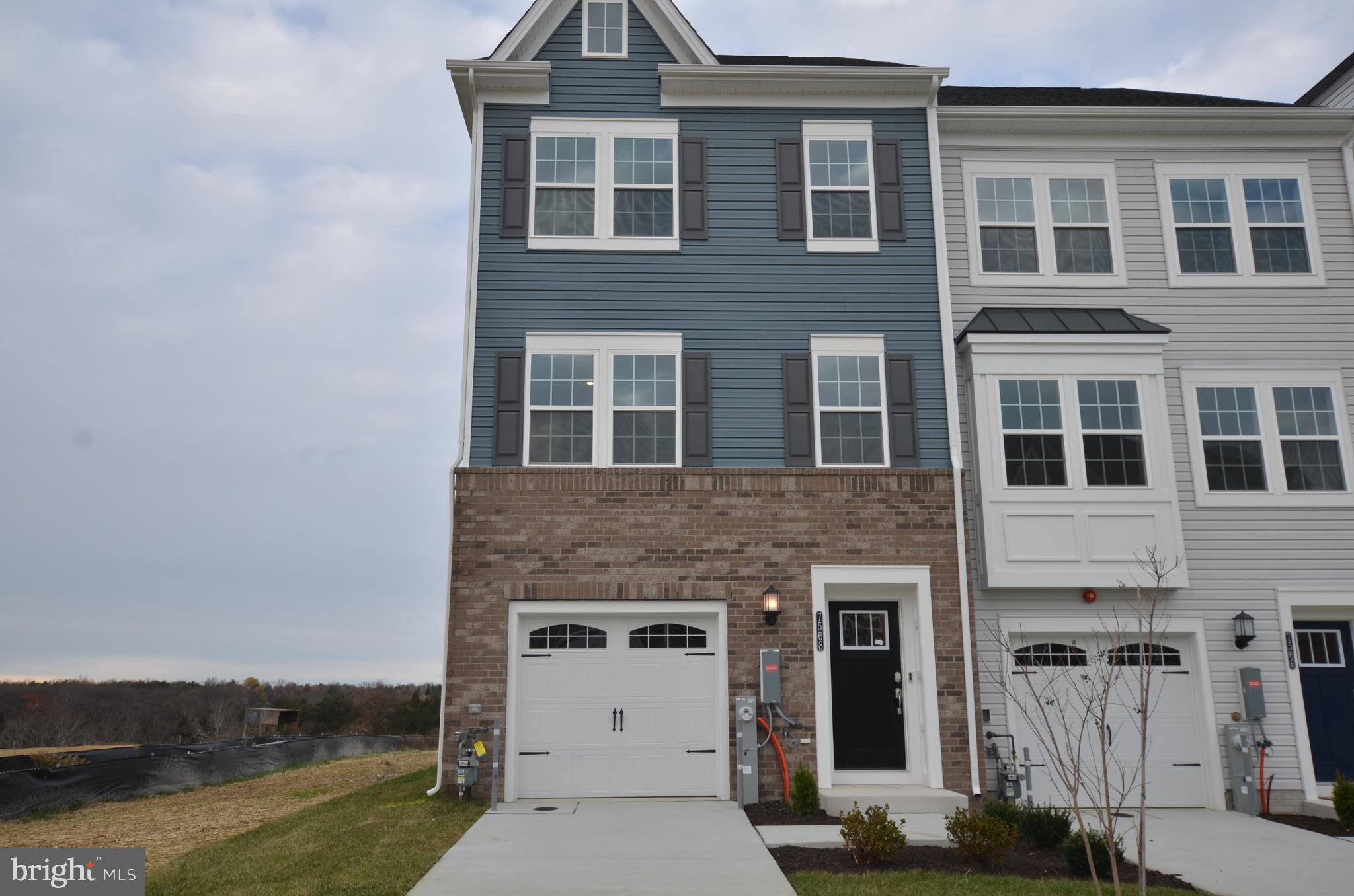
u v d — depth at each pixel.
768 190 13.04
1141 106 13.96
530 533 11.75
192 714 37.75
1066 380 12.62
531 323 12.45
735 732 11.44
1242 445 13.20
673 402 12.34
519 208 12.76
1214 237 13.90
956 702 11.55
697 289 12.68
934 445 12.40
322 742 24.22
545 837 9.28
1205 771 12.17
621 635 11.80
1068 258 13.74
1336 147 14.23
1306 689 12.68
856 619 12.09
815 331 12.66
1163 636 12.55
